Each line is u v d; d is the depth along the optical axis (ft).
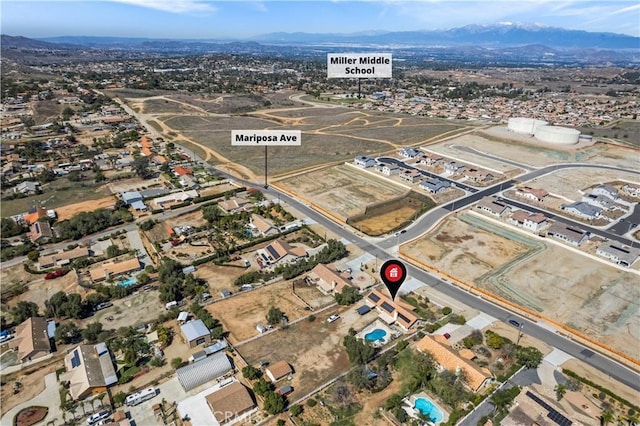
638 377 181.37
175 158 488.02
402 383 176.55
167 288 231.71
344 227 324.80
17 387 175.94
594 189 385.70
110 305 230.89
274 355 193.36
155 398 169.17
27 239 296.30
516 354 189.88
